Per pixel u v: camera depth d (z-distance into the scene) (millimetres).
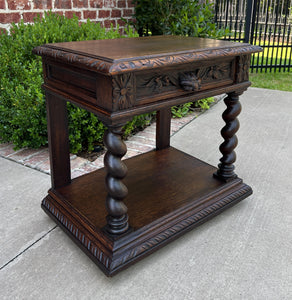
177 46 1533
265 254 1550
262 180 2211
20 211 1865
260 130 3105
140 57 1234
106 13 3422
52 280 1401
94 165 2410
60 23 2803
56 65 1479
